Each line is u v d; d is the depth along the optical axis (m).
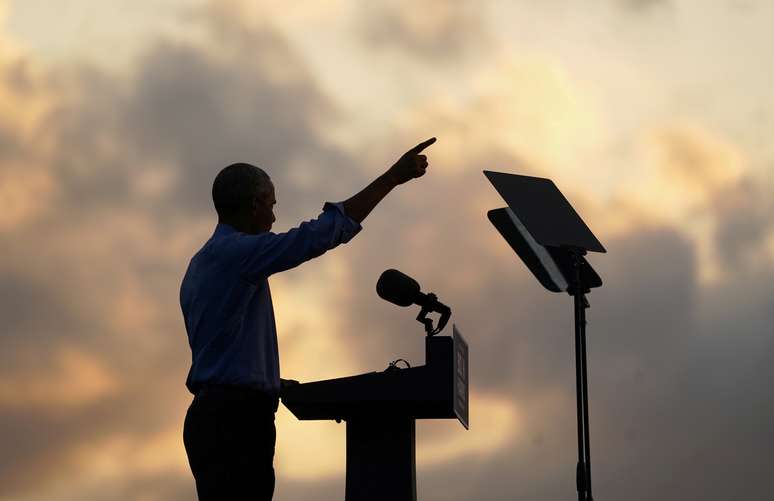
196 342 9.74
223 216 10.23
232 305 9.58
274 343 9.99
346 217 9.62
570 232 12.53
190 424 9.60
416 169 9.83
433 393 12.34
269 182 10.36
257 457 9.63
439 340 12.49
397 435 12.88
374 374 12.49
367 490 12.81
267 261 9.52
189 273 10.06
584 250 12.48
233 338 9.62
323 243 9.49
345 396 12.46
